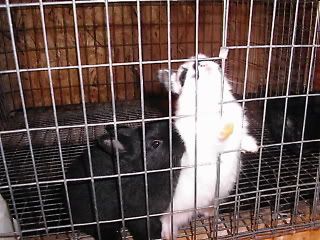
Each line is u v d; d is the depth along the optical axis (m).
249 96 2.64
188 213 1.48
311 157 1.95
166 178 1.37
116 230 1.39
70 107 2.94
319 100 1.96
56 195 1.72
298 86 2.33
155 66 3.00
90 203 1.33
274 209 1.45
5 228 1.22
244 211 1.51
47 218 1.56
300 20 2.31
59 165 2.07
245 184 1.73
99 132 2.43
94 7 2.81
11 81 2.78
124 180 1.33
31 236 1.37
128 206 1.33
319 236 1.40
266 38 2.73
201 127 1.42
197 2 0.94
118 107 2.88
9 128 2.55
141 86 0.99
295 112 1.98
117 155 1.07
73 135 2.42
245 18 2.77
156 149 1.37
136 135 1.39
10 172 2.01
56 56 2.88
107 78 3.00
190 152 1.42
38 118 2.72
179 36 2.96
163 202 1.36
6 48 2.73
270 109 2.12
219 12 2.90
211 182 1.46
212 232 1.39
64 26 2.81
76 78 2.96
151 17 2.89
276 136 2.06
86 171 1.38
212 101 1.46
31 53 2.82
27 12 2.71
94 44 2.90
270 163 1.92
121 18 2.87
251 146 1.56
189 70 1.57
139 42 0.92
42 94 2.95
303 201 1.56
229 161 1.49
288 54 2.46
